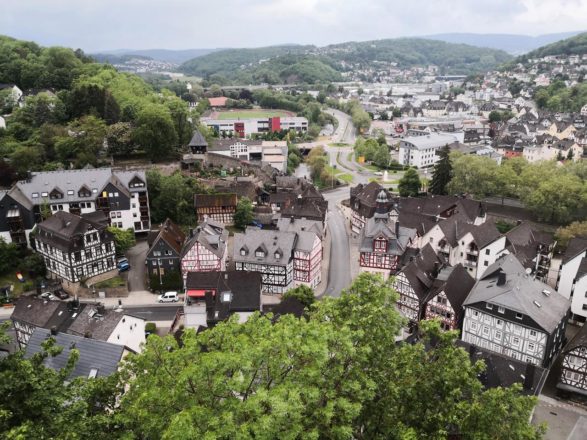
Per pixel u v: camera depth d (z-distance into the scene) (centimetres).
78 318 6788
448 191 14600
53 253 9181
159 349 3294
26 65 18800
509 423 3066
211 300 7956
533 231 11031
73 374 5481
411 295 7900
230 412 2623
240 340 3241
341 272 10400
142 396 2906
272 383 3038
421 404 3384
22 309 7288
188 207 11975
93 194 10481
